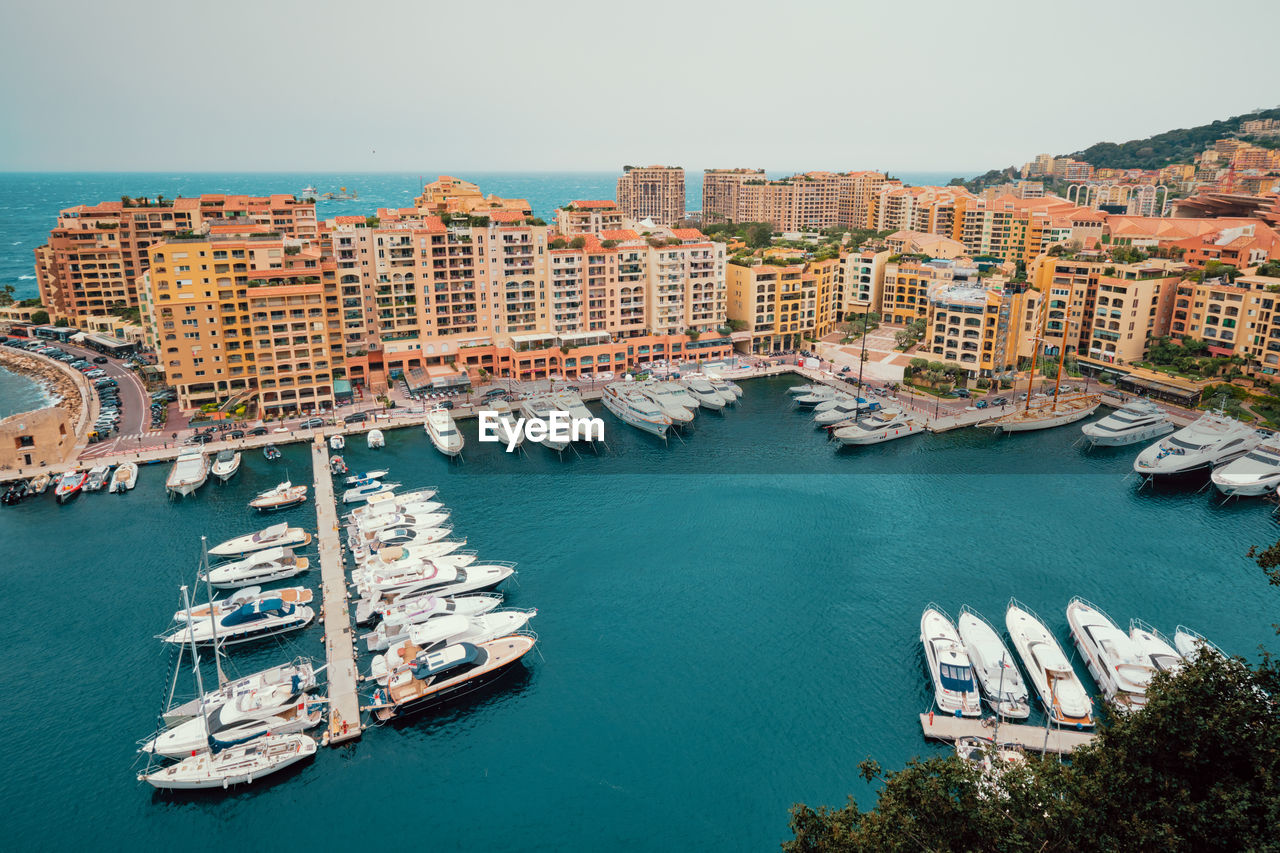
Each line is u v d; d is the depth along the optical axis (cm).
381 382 18688
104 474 13825
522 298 19962
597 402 18488
